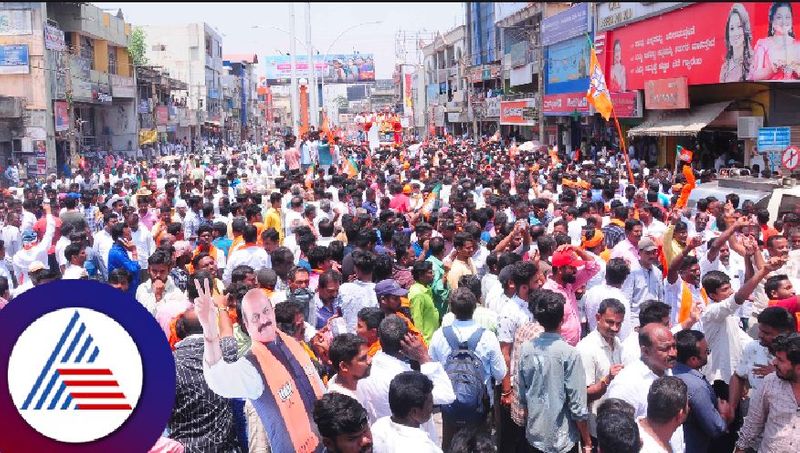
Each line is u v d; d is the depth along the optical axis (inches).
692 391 193.9
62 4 1528.1
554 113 1540.4
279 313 220.4
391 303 246.1
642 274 291.6
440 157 1200.2
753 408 188.5
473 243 320.5
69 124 1407.5
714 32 912.9
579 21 1370.6
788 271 315.9
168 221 473.7
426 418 168.7
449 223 384.8
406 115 3533.5
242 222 406.0
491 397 246.1
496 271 312.5
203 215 510.3
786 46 778.8
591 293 269.7
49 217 457.1
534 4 1705.2
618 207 413.4
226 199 528.1
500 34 2123.5
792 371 177.5
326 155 1023.6
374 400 195.8
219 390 150.3
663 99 1037.2
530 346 214.8
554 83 1557.6
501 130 2174.0
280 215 482.6
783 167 623.2
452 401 209.3
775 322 207.3
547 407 208.7
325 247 320.8
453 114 2522.1
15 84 1325.0
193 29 2810.0
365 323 224.2
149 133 1946.4
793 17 768.3
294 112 1282.0
